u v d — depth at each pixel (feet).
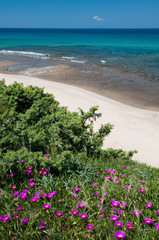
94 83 79.15
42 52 169.07
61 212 7.97
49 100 22.98
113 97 64.44
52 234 7.04
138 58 138.92
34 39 336.70
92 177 11.03
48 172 10.44
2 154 11.64
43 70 99.81
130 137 37.73
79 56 147.95
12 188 9.10
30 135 13.37
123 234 6.57
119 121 44.16
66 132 14.38
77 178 10.48
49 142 13.98
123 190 9.35
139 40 317.01
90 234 7.27
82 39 341.00
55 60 129.70
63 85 71.36
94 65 114.62
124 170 12.69
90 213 8.18
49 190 9.26
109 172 11.41
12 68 102.94
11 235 7.20
